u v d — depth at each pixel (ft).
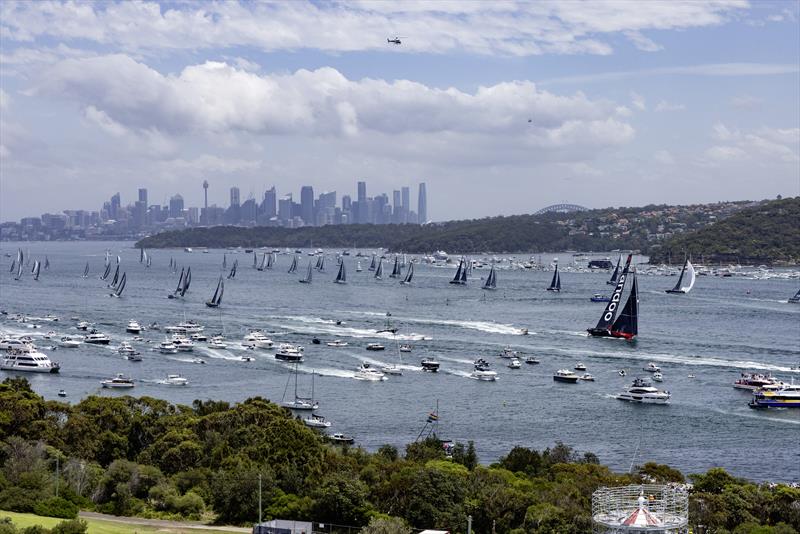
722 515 511.40
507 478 572.51
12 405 654.94
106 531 471.21
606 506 343.05
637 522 323.98
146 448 639.76
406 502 520.83
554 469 615.16
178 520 521.65
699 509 510.58
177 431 641.40
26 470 546.67
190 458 608.60
